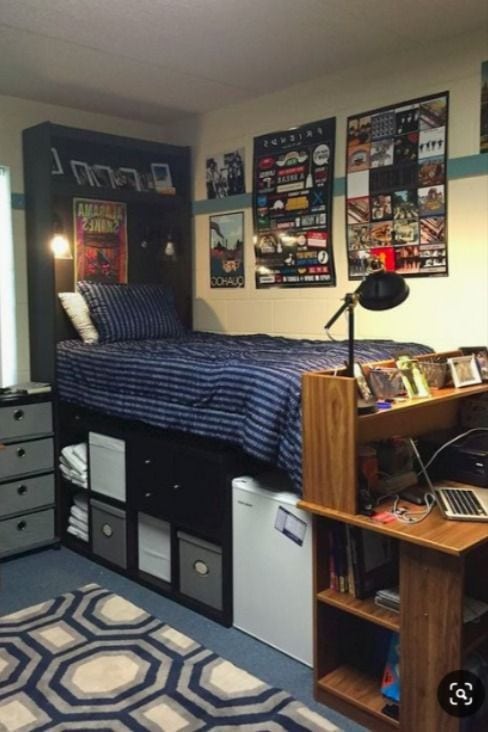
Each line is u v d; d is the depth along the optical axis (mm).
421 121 3129
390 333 3348
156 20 2773
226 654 2453
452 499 2064
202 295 4281
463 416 2621
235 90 3697
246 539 2549
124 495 3145
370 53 3188
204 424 2639
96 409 3250
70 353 3436
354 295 2111
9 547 3383
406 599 1913
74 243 3984
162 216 4391
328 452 2055
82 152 4016
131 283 4270
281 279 3801
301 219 3666
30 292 3711
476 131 2953
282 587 2426
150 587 3016
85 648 2480
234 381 2502
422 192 3152
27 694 2211
